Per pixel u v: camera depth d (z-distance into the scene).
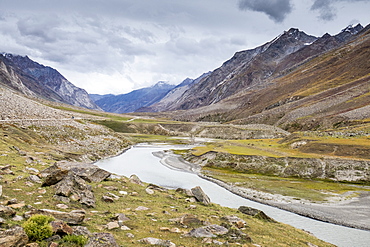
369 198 55.00
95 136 122.38
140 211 28.66
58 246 15.05
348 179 69.75
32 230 15.47
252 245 22.05
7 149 53.47
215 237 22.58
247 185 65.44
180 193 44.19
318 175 73.88
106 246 16.27
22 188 27.73
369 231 38.69
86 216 23.20
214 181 70.06
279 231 30.14
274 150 98.12
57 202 25.02
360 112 158.50
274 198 54.66
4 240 13.16
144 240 19.19
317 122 175.25
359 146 82.06
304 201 52.78
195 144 165.25
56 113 142.50
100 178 40.59
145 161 98.50
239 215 34.38
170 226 24.50
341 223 41.44
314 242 28.80
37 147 72.25
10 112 98.94
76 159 75.38
